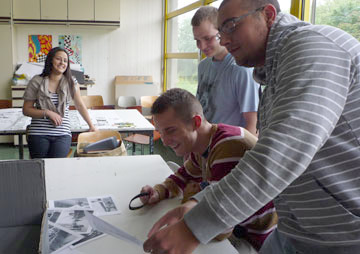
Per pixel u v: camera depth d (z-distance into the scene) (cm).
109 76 625
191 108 122
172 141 126
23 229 113
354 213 76
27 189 114
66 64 286
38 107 285
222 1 91
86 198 140
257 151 65
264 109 95
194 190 140
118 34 614
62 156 291
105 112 411
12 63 532
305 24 81
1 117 361
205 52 200
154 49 633
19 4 535
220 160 120
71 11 553
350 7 234
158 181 162
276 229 103
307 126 62
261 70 108
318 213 79
